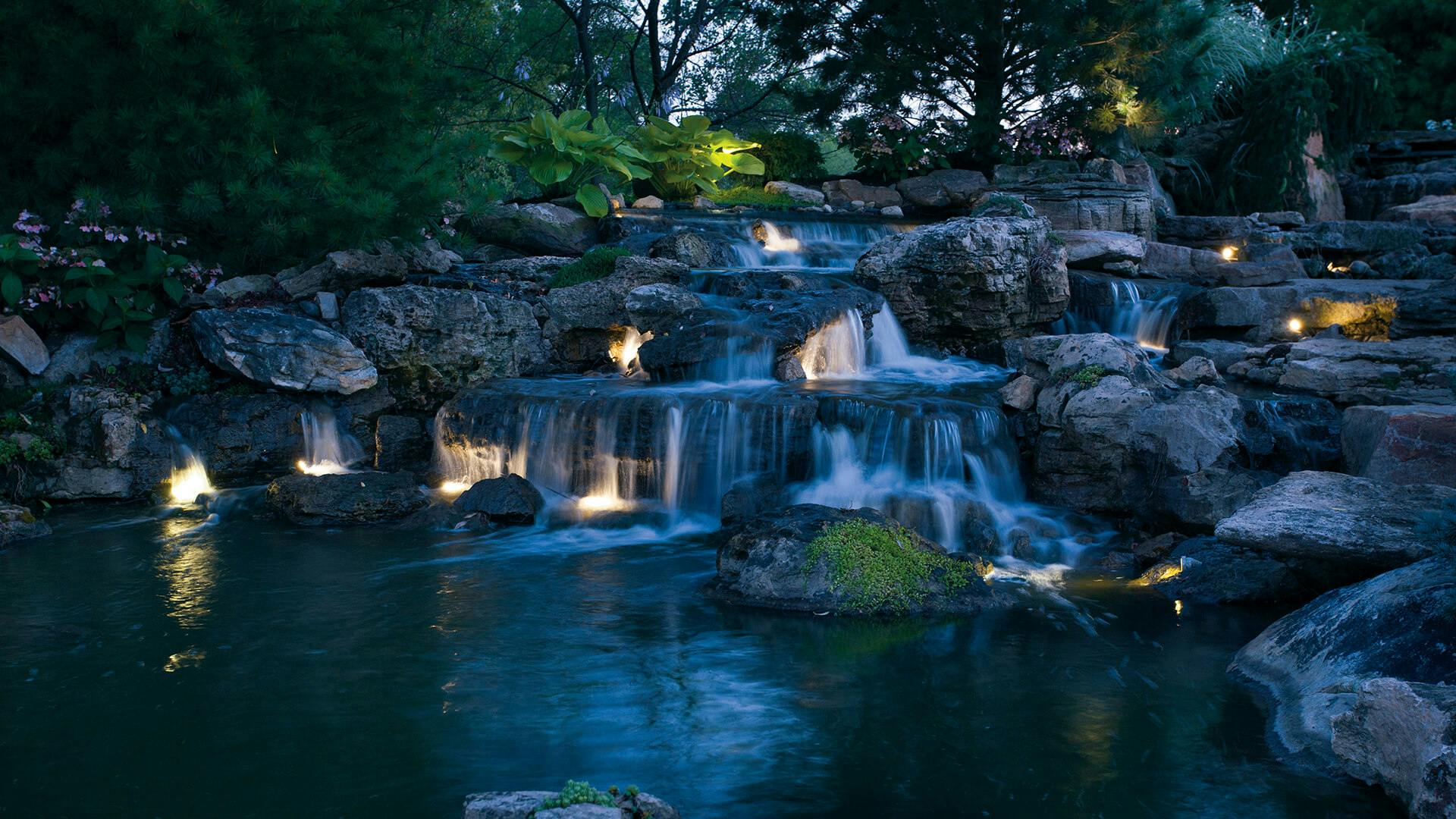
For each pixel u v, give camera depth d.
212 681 6.80
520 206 17.89
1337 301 14.08
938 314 14.35
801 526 8.91
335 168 14.15
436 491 12.12
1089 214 17.98
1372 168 23.06
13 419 11.85
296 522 11.12
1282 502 7.89
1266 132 21.16
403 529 10.95
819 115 22.77
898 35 21.05
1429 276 15.70
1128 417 10.20
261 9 14.03
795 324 12.78
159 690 6.64
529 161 19.39
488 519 11.13
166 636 7.64
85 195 12.70
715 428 11.20
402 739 5.95
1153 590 8.86
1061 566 9.59
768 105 37.72
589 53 30.56
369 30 14.72
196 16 12.88
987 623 8.00
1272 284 15.50
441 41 30.75
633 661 7.18
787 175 23.22
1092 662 7.18
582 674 6.94
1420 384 11.06
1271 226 18.02
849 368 13.49
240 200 13.55
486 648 7.43
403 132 15.46
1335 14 26.47
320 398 12.84
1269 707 6.39
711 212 18.98
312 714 6.30
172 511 11.56
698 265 15.76
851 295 13.69
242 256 14.45
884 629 7.86
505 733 6.03
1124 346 11.10
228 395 12.62
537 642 7.55
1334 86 21.88
